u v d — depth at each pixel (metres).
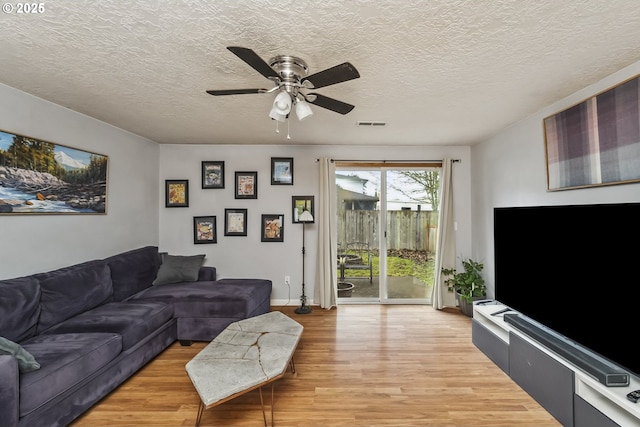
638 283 1.53
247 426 1.85
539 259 2.23
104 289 2.78
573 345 1.98
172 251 4.32
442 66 1.96
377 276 4.39
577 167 2.35
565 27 1.54
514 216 2.53
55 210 2.66
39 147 2.51
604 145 2.10
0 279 2.23
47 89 2.34
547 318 2.13
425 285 4.36
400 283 4.38
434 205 4.36
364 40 1.66
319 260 4.20
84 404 1.90
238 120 3.14
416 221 4.38
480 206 3.97
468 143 4.08
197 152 4.32
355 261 4.40
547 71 2.03
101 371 2.04
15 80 2.17
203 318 3.00
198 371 1.82
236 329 2.43
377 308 4.14
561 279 2.02
